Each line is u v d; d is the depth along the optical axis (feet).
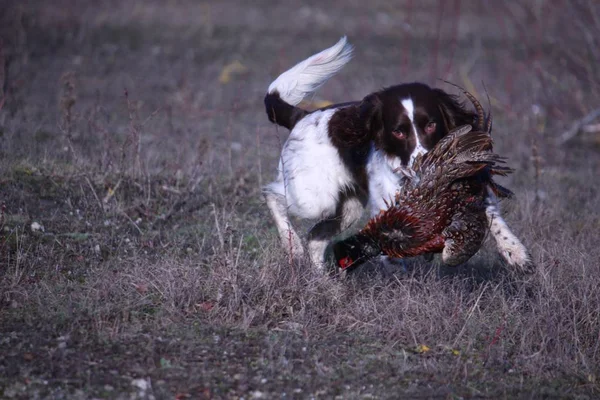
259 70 101.40
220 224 45.34
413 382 29.96
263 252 39.55
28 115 65.87
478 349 32.99
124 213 45.29
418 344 32.99
